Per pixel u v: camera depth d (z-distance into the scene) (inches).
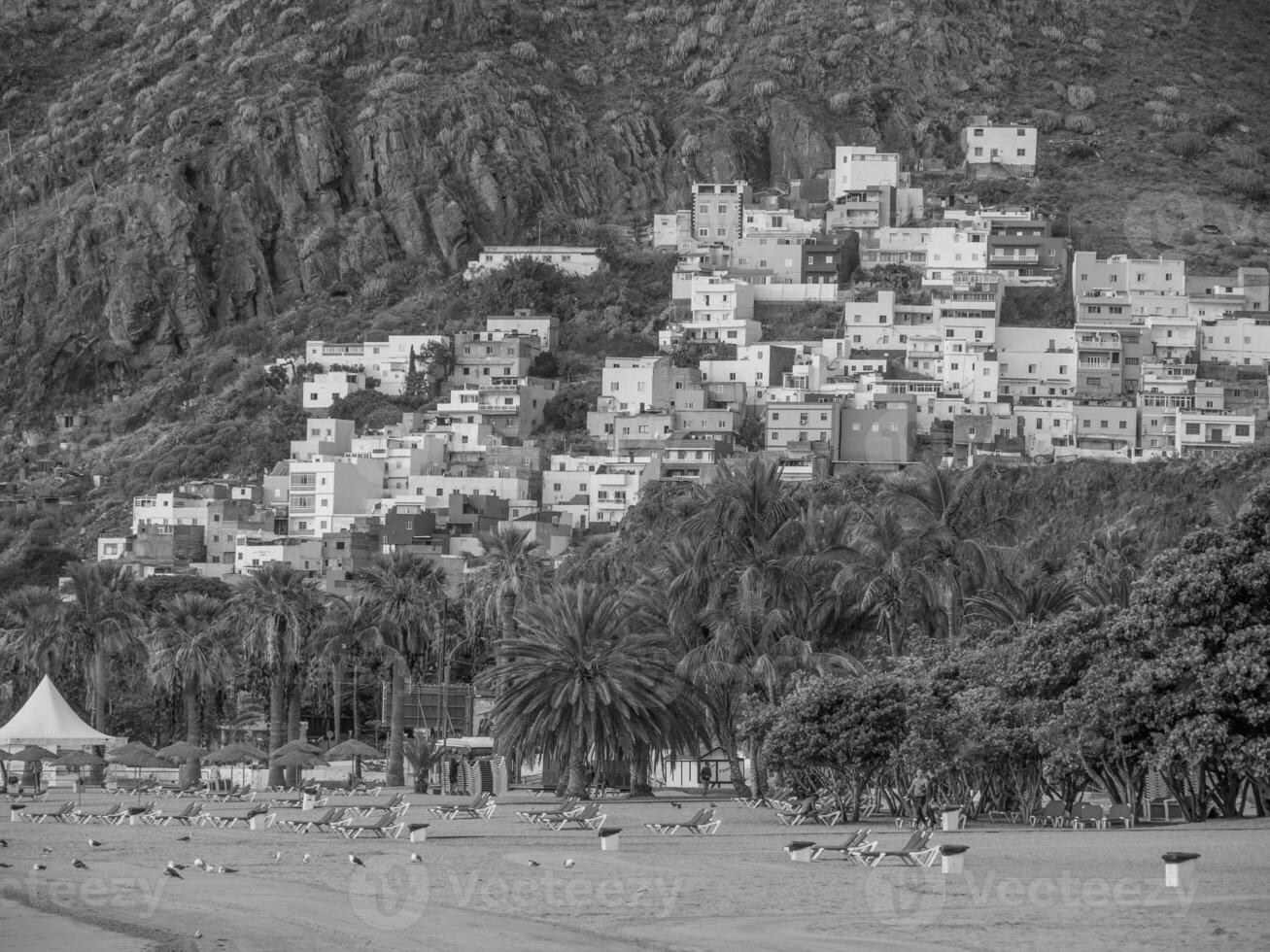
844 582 7755.9
